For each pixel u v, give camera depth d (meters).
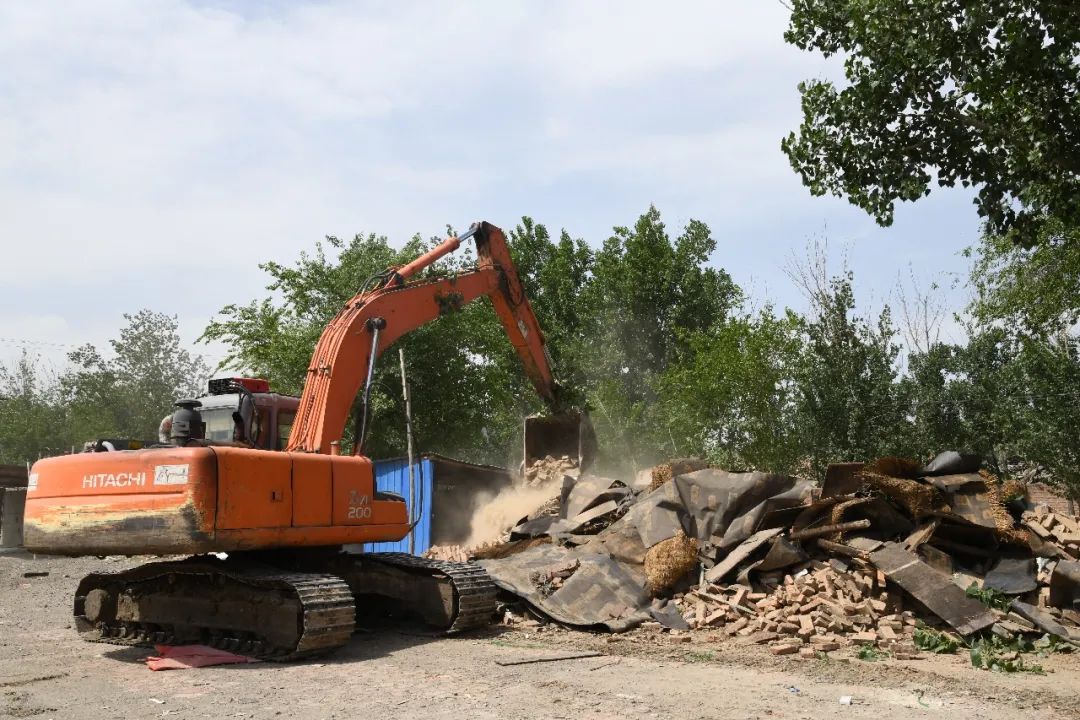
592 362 34.88
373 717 6.73
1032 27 9.14
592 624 10.85
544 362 16.70
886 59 9.77
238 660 9.09
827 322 18.25
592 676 8.30
